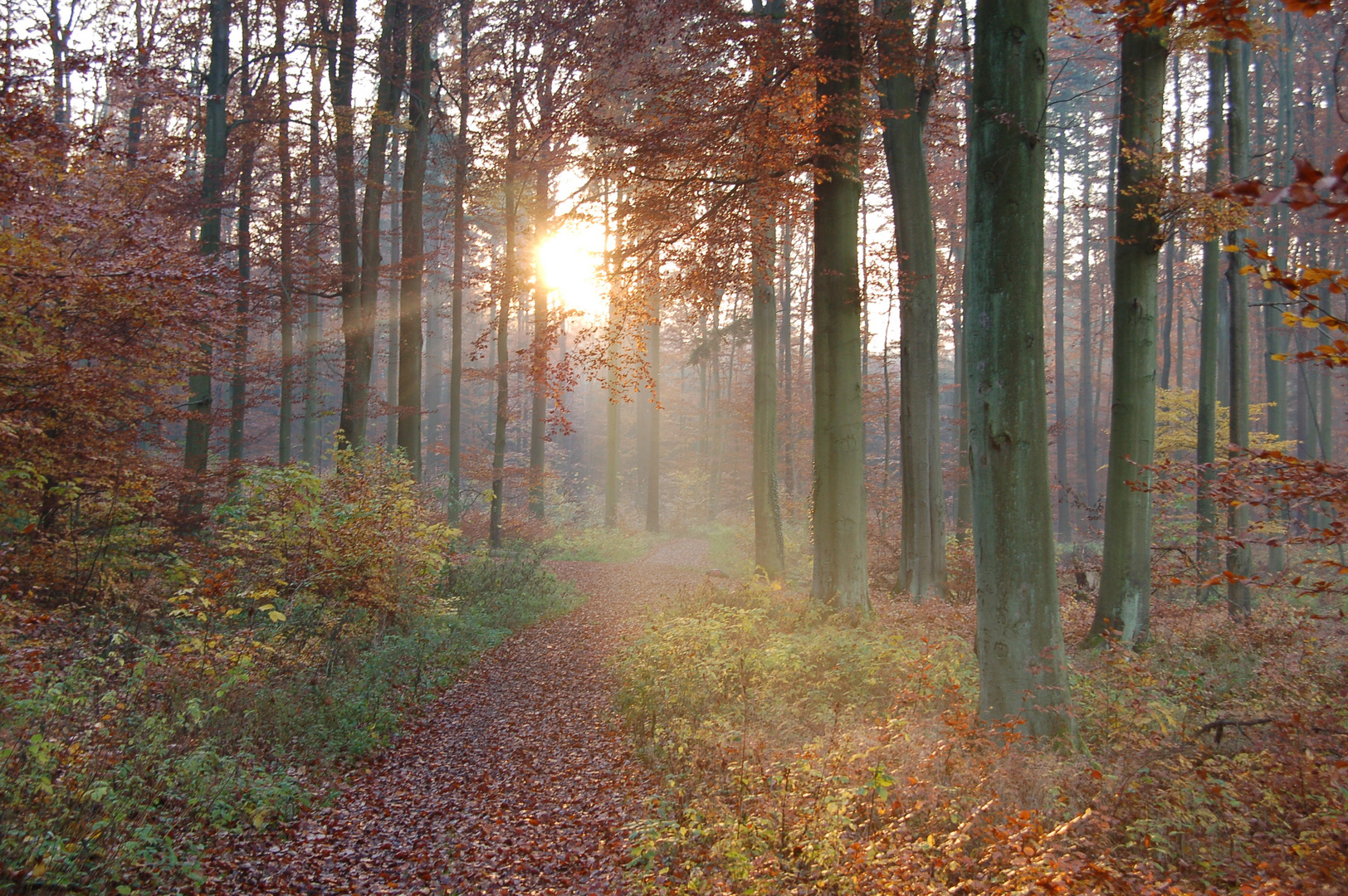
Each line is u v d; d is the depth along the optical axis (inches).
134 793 229.6
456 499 816.9
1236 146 500.7
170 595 390.0
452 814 263.3
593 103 446.6
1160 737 239.3
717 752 275.9
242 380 689.0
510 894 212.1
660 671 379.2
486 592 604.1
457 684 412.2
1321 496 148.3
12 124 286.2
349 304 701.9
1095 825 180.7
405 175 727.7
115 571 393.4
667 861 215.6
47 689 261.0
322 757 295.4
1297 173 73.2
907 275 537.3
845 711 303.3
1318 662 276.1
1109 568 404.2
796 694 331.9
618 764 300.4
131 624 363.3
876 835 196.1
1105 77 1181.1
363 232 722.8
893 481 1405.0
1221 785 190.7
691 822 229.5
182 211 587.5
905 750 239.3
